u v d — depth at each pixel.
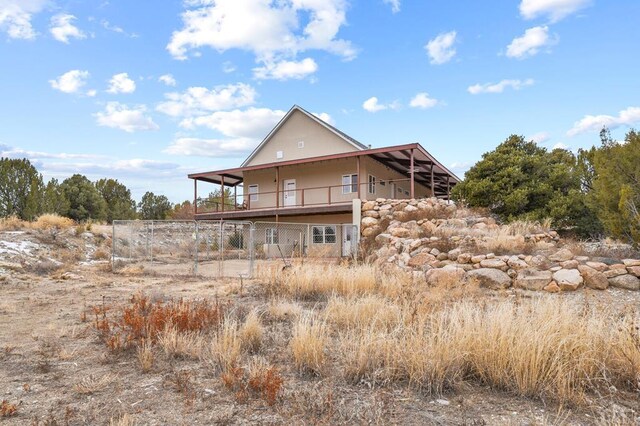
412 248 11.27
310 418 2.66
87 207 33.88
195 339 4.45
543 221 14.28
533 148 18.28
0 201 24.00
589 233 14.76
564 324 3.58
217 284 9.84
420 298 6.09
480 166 17.06
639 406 2.81
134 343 4.37
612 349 3.35
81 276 11.40
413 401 2.97
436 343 3.54
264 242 22.42
